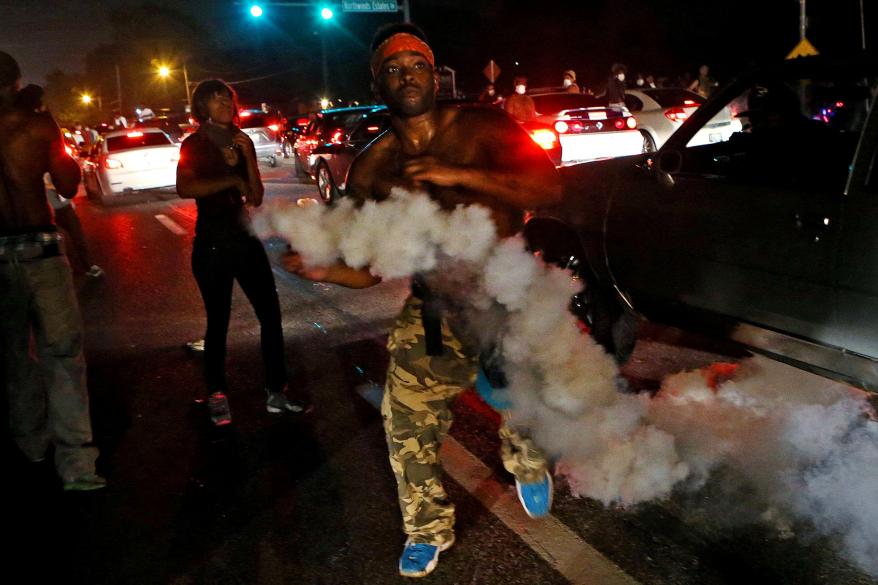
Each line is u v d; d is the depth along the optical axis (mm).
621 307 4309
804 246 3270
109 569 2893
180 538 3057
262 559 2879
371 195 2465
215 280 3785
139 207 14148
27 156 3146
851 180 3102
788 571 2619
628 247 4137
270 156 19344
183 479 3525
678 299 3926
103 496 3420
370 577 2727
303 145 14758
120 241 10281
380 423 3953
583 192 4359
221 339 3936
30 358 3598
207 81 3572
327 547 2922
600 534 2863
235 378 4719
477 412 3963
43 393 3678
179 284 7395
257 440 3857
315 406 4223
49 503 3396
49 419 3469
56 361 3375
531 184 2232
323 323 5746
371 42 2320
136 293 7164
